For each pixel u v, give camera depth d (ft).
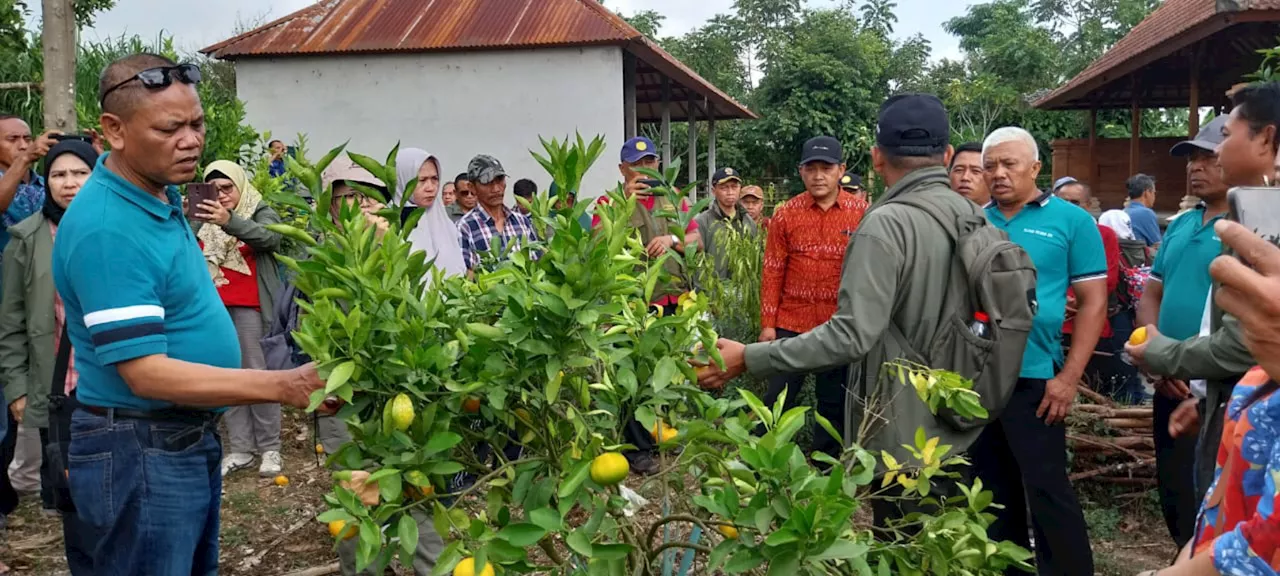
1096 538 14.35
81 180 13.09
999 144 11.72
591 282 5.74
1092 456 15.98
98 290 6.88
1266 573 4.11
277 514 15.58
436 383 6.02
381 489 5.78
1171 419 9.97
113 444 7.34
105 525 7.39
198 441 7.72
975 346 8.60
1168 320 11.05
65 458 7.97
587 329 5.88
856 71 91.66
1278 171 5.18
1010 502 11.30
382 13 41.24
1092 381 19.08
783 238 16.58
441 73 38.78
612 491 6.46
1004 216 11.94
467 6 41.24
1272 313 3.90
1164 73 46.83
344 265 6.09
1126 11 119.55
